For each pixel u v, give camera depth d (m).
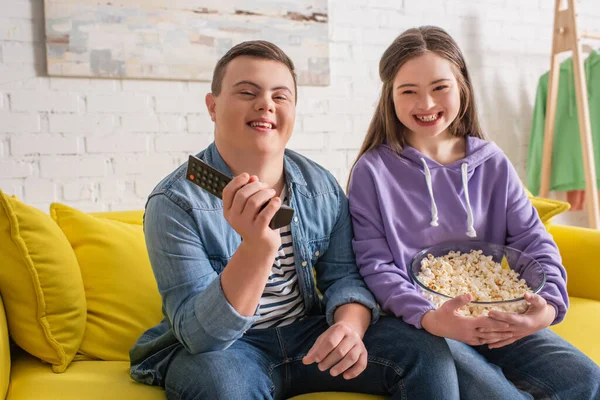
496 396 1.03
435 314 1.07
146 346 1.12
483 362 1.12
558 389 1.08
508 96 2.67
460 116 1.43
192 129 2.15
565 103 2.64
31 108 1.93
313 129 2.33
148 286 1.40
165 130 2.11
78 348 1.24
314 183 1.25
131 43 2.02
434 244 1.31
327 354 0.99
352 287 1.18
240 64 1.09
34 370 1.17
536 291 1.12
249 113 1.08
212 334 0.97
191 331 0.98
